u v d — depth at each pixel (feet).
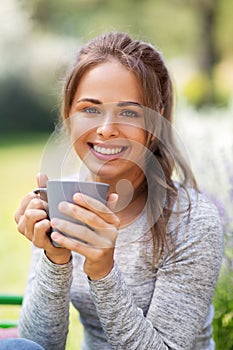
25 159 31.32
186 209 4.26
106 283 3.72
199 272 4.18
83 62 4.11
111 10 38.55
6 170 28.71
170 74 4.62
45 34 37.40
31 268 4.60
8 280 12.62
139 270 4.31
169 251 4.20
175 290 4.16
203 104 35.35
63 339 4.30
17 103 39.01
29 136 38.45
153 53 4.38
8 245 15.65
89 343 4.68
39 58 37.42
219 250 4.29
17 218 3.92
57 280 3.93
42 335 4.19
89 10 38.22
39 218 3.65
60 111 4.66
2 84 38.73
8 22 36.22
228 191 6.81
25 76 38.42
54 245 3.71
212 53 39.37
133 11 38.63
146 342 3.90
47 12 37.19
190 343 4.13
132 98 4.03
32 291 4.13
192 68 39.22
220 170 7.54
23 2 36.11
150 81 4.15
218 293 6.23
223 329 6.13
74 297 4.52
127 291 3.86
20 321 4.33
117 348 3.91
